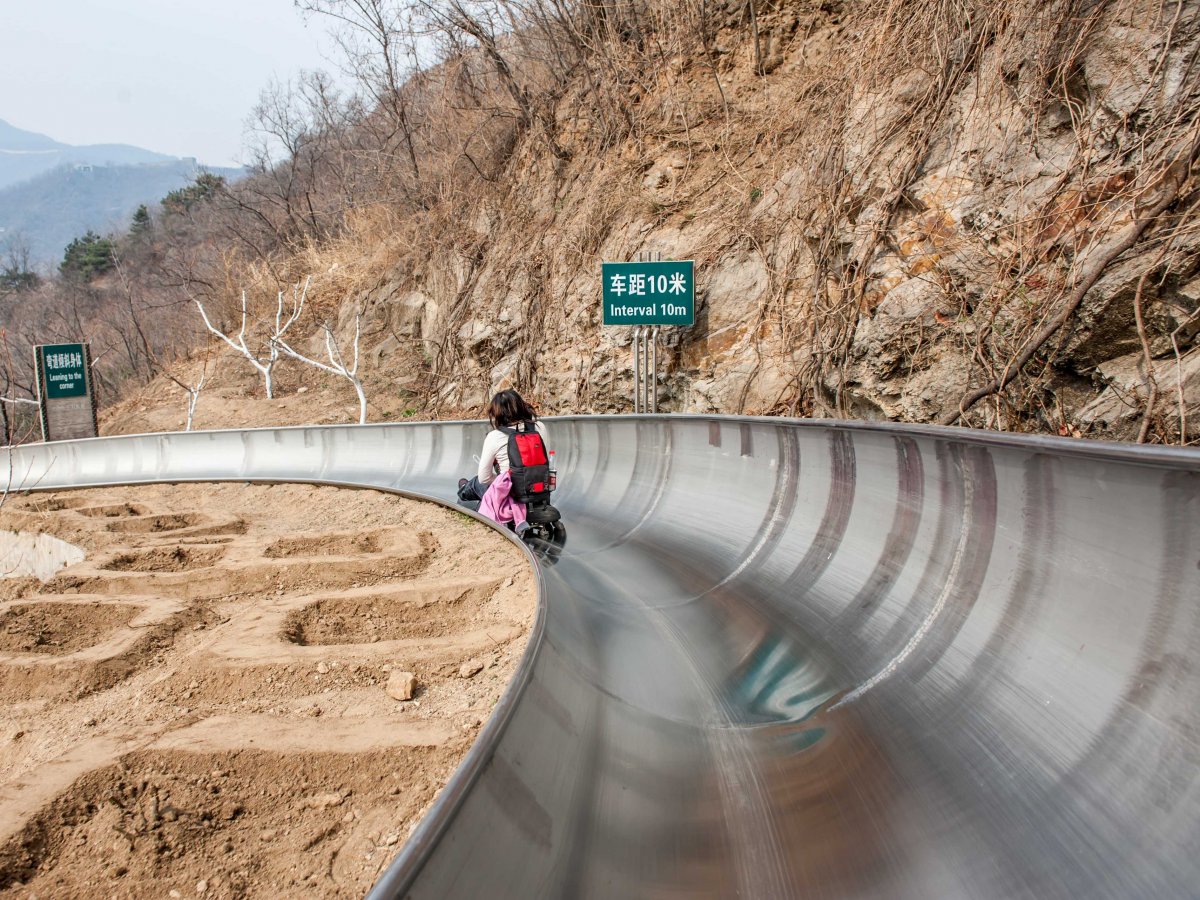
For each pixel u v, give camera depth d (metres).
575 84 16.75
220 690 4.98
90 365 19.78
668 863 2.67
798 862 2.60
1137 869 2.03
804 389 9.18
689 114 13.64
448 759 4.00
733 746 3.40
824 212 9.37
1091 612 2.65
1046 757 2.50
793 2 12.98
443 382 17.50
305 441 14.23
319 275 25.67
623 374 12.24
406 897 1.77
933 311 7.44
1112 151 6.22
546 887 2.35
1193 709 2.14
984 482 3.37
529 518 7.54
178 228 52.50
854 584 4.33
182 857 3.38
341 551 8.55
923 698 3.19
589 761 3.04
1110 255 5.74
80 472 16.78
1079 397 6.07
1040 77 7.03
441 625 6.08
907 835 2.55
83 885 3.21
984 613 3.19
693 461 7.34
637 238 12.96
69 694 5.14
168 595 7.23
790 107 11.80
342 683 5.00
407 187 22.53
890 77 9.20
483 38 17.97
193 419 20.06
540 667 3.22
